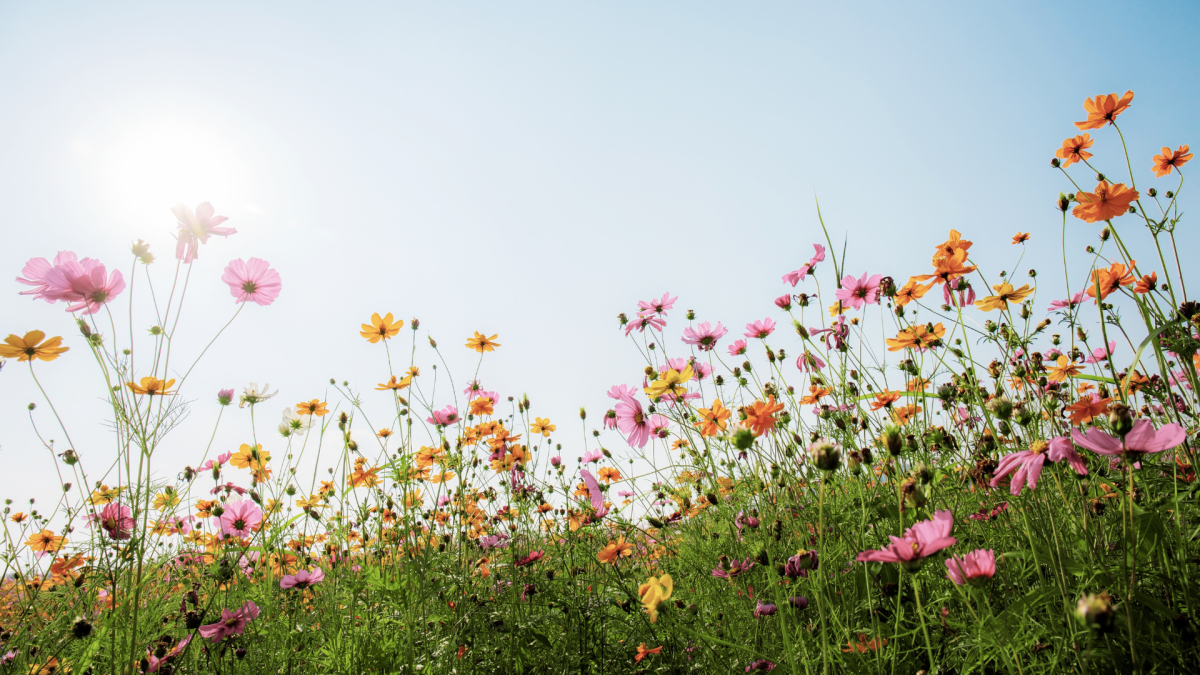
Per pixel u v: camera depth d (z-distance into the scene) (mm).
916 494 1438
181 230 2250
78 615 2688
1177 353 1827
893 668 1516
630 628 2514
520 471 3953
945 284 2471
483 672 2441
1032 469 1436
